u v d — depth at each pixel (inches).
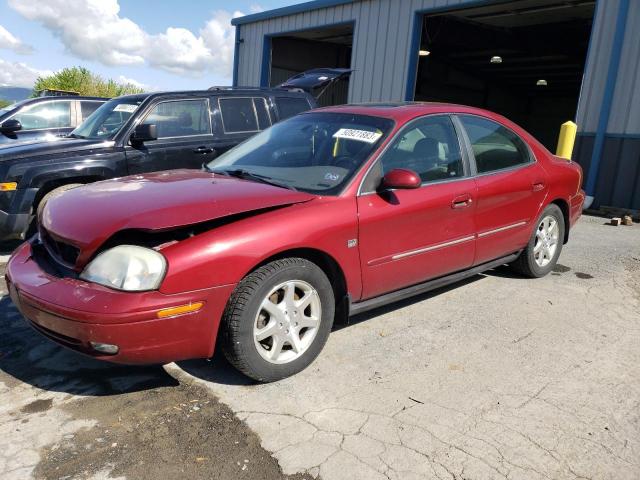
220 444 98.8
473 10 562.6
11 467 91.5
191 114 253.3
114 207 114.4
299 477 90.9
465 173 157.5
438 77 943.7
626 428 107.2
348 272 128.1
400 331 148.9
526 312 165.8
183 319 104.0
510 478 91.9
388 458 95.9
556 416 110.3
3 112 374.9
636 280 202.8
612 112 373.7
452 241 152.4
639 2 355.9
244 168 151.3
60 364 127.6
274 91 284.7
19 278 114.9
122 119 243.4
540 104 1210.0
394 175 130.3
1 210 206.5
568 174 198.8
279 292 118.9
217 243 107.2
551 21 604.7
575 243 261.6
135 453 96.0
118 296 99.7
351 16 572.4
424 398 115.5
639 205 363.3
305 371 125.5
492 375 126.3
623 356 138.7
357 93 573.0
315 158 143.8
